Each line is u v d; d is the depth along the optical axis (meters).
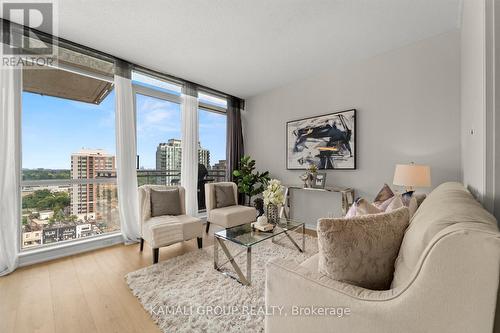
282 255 2.49
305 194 3.71
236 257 2.45
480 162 0.96
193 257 2.44
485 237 0.58
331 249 0.89
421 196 1.80
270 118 4.24
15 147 2.20
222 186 3.59
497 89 0.84
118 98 2.88
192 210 3.71
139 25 2.26
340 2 1.98
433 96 2.53
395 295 0.72
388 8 2.06
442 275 0.62
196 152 3.81
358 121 3.12
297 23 2.26
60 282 1.96
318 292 0.87
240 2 1.96
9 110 2.14
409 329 0.68
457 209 0.80
